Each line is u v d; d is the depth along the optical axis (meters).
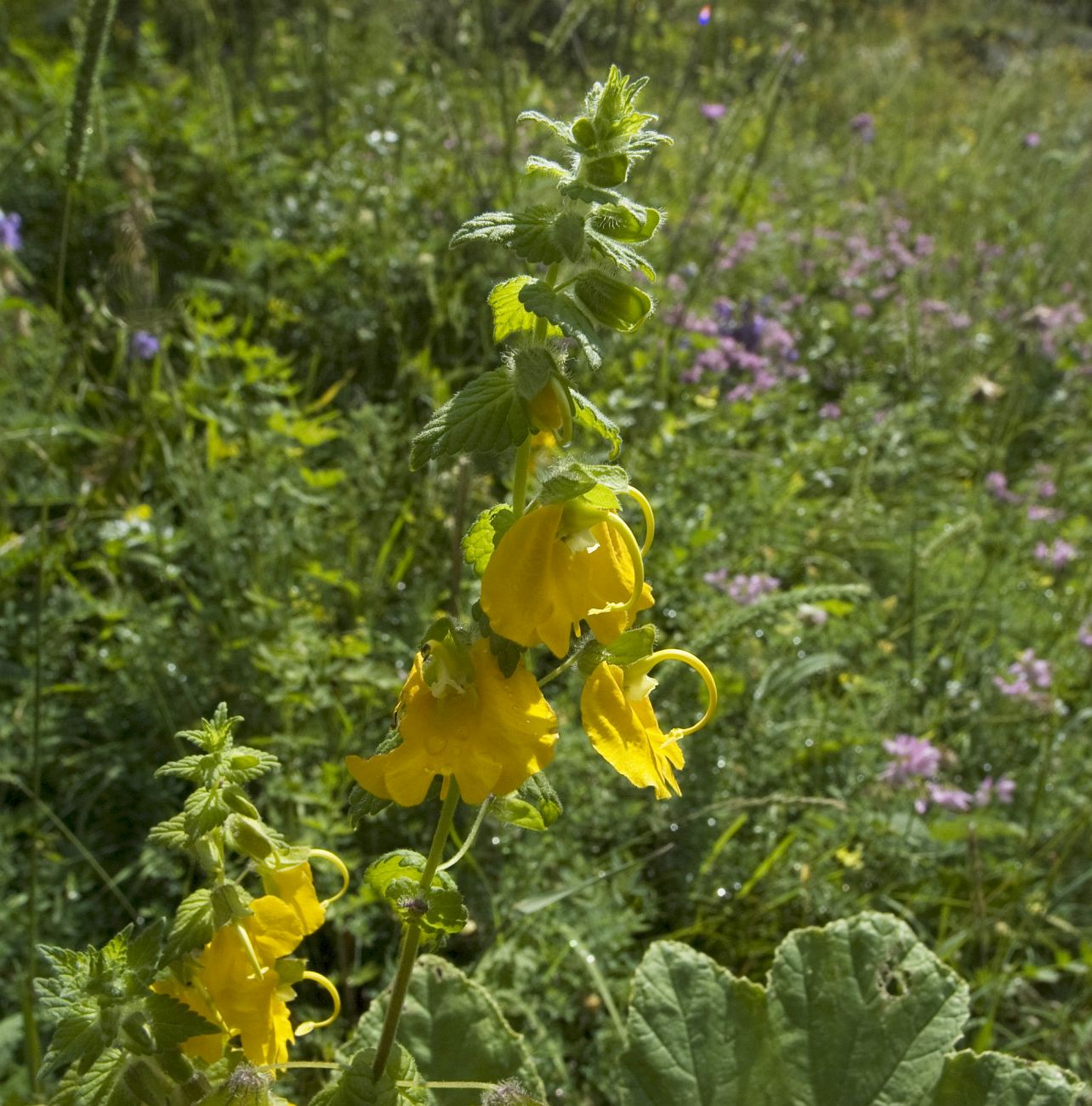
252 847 1.36
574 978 2.59
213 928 1.34
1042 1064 2.07
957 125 10.01
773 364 5.25
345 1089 1.47
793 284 6.26
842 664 3.75
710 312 5.22
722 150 4.84
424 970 2.09
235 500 3.46
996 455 5.07
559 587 1.21
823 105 9.42
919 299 6.10
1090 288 7.28
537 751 1.23
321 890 2.66
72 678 3.30
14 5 6.95
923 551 3.95
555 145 5.48
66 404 3.80
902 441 5.02
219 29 6.87
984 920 2.88
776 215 6.96
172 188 5.23
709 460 4.18
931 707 3.67
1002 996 2.84
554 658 3.28
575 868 2.80
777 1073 2.15
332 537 3.62
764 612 2.73
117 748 2.98
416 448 1.21
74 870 2.75
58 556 3.22
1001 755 3.68
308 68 6.59
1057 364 5.81
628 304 1.21
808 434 4.95
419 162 5.68
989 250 7.10
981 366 5.82
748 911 2.98
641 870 3.06
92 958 1.35
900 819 3.19
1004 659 4.01
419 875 1.42
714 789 3.14
